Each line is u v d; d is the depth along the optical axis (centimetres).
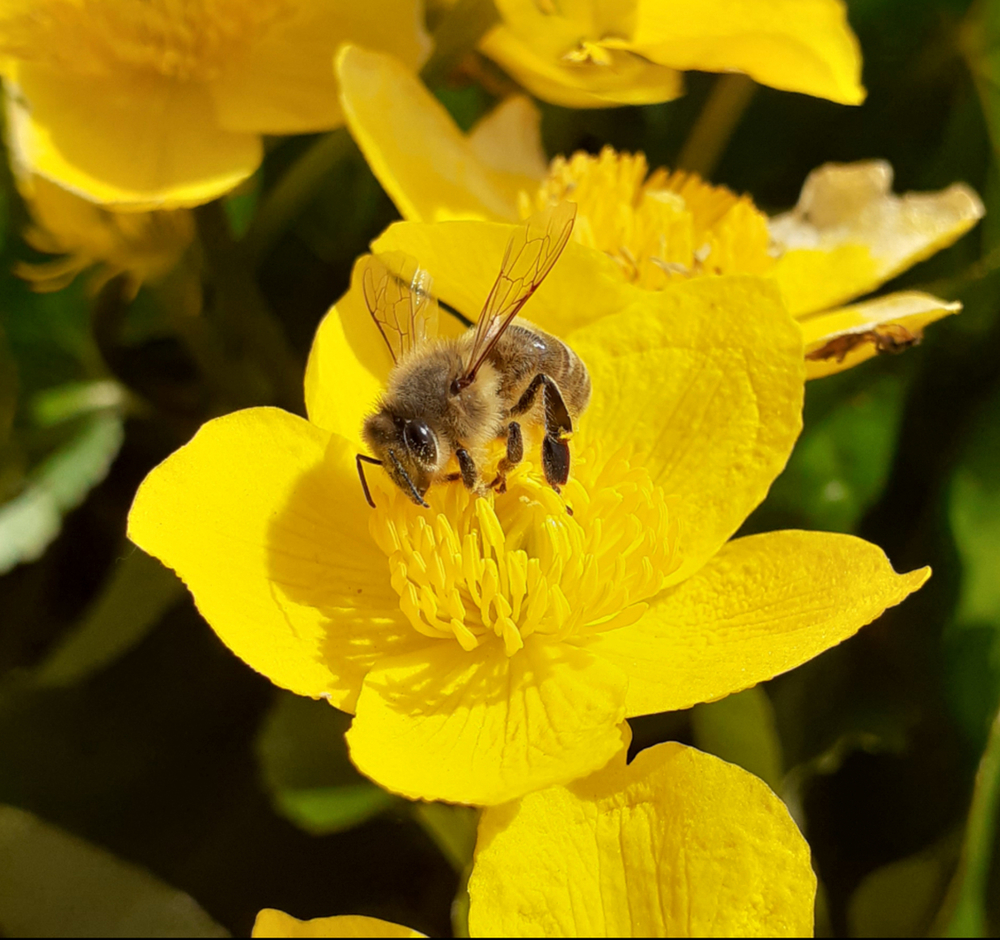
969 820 8
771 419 8
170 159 8
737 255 8
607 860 7
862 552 7
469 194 8
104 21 8
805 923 6
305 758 8
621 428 8
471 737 7
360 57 8
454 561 7
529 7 8
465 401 7
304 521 7
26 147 8
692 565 7
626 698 7
